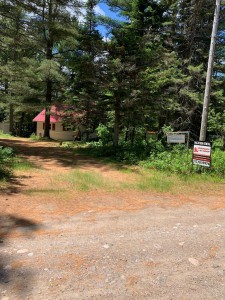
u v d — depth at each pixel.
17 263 3.38
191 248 3.98
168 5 16.92
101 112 15.15
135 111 13.52
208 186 8.11
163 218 5.29
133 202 6.30
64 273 3.20
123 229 4.62
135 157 11.73
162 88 16.42
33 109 22.25
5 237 4.13
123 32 13.09
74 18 16.39
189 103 18.48
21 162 10.39
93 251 3.77
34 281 3.02
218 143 17.00
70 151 14.84
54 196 6.41
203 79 17.66
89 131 21.14
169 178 8.81
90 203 6.06
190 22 17.73
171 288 2.99
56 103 19.77
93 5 16.30
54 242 4.02
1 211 5.26
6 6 12.71
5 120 42.41
